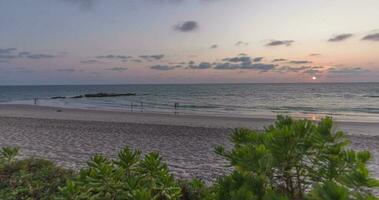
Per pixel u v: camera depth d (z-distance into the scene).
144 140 18.61
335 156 2.05
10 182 5.55
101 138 19.08
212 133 21.28
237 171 1.92
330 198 1.47
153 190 3.30
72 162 12.41
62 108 47.66
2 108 46.53
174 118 32.62
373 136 20.42
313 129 2.10
